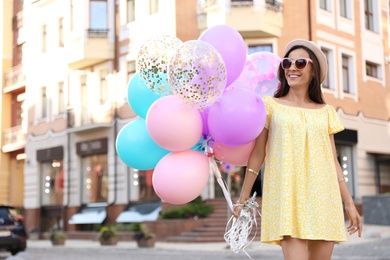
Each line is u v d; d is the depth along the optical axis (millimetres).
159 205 20188
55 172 25281
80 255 14164
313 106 3477
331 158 3355
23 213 27047
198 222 17969
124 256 13492
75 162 23781
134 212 20578
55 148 24875
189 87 3414
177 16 19547
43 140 25812
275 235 3229
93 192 23172
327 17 21109
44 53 25734
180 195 3639
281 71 3564
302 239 3219
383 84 23328
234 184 19906
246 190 3516
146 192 21047
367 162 22094
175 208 19141
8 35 29203
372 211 18391
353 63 22078
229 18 18797
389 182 22828
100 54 22109
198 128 3613
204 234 17250
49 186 25594
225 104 3492
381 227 17422
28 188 26625
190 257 12492
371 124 22484
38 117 26266
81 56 22266
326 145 3352
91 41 22203
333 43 21250
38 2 26094
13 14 29172
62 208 24188
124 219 20547
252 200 3490
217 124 3498
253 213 3506
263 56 4133
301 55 3443
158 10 20344
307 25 20141
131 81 4160
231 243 3420
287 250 3238
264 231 3309
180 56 3416
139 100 4062
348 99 21625
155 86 3867
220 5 18844
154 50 3844
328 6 21312
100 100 22578
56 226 24938
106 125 21969
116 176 21906
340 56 21547
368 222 18531
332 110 3457
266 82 4098
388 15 23906
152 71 3840
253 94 3537
